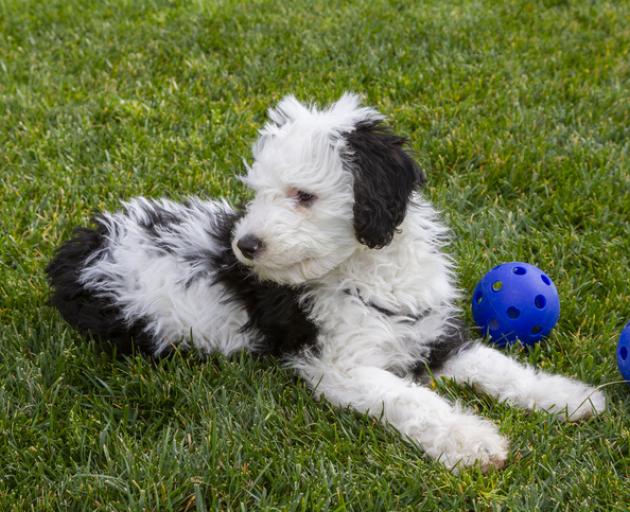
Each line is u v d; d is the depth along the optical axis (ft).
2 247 6.02
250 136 6.85
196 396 5.23
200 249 5.43
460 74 7.70
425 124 6.98
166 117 7.04
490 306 5.49
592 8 9.61
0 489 4.95
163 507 4.85
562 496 4.89
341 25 8.92
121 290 5.44
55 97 7.33
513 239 6.11
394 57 8.08
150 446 5.08
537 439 5.08
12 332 5.57
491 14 9.35
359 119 5.18
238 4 9.69
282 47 8.43
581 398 5.21
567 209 6.24
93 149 6.75
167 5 9.74
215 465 4.95
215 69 7.89
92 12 9.50
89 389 5.36
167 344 5.44
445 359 5.37
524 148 6.67
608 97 7.22
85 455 5.06
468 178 6.52
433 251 5.39
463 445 4.99
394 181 5.13
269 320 5.29
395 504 4.86
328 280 5.25
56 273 5.58
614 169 6.55
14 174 6.55
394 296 5.27
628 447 5.06
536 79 7.64
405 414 5.07
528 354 5.50
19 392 5.27
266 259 5.06
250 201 5.41
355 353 5.22
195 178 6.47
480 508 4.85
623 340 5.27
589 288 5.83
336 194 5.11
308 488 4.87
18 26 9.05
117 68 7.97
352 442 5.08
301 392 5.24
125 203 5.78
